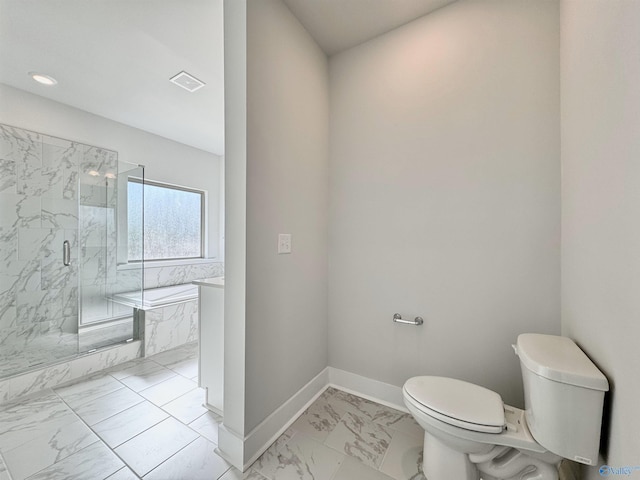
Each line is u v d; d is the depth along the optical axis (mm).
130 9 1538
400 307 1772
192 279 3803
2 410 1732
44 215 2396
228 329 1337
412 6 1609
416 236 1713
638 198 654
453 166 1594
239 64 1286
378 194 1848
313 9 1615
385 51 1817
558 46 1338
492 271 1493
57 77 2172
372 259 1872
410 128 1729
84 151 2607
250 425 1316
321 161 1951
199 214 4031
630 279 693
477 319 1536
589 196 971
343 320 1992
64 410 1731
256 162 1343
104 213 2711
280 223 1534
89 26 1661
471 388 1242
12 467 1270
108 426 1571
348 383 1969
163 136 3432
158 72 2135
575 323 1115
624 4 719
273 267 1480
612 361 794
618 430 751
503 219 1462
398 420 1633
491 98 1487
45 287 2389
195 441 1449
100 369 2295
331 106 2035
